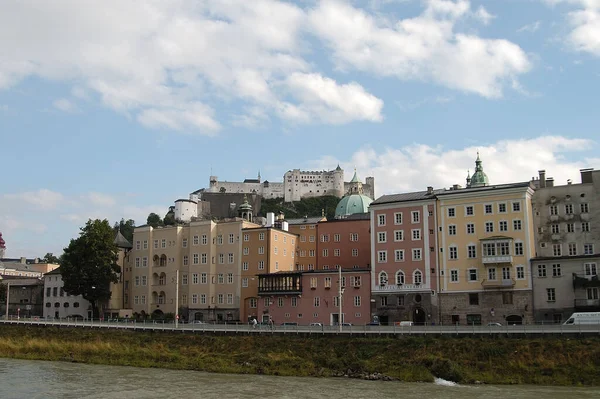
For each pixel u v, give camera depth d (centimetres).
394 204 12812
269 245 14750
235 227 15262
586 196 11806
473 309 11619
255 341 10050
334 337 9638
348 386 7438
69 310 17088
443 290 11975
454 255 12000
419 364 8338
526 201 11556
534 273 11200
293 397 6675
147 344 10806
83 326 12406
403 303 12319
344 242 15600
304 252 16150
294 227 16375
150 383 7644
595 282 10588
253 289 14675
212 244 15362
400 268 12506
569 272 10912
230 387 7350
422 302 12119
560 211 11944
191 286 15388
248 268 14875
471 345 8625
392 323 12162
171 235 15975
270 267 14675
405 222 12631
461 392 6981
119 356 9994
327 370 8506
